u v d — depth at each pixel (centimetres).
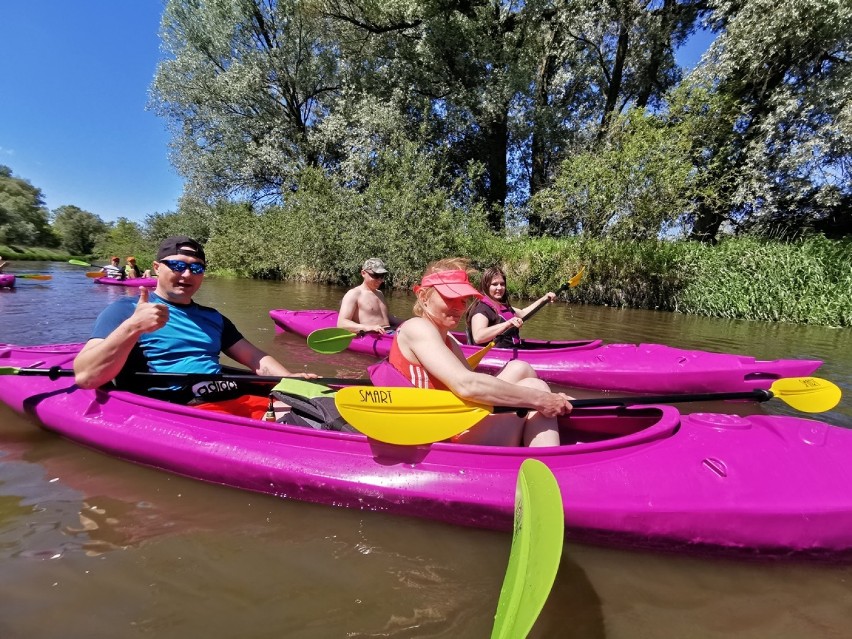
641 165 1104
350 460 221
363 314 532
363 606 160
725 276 980
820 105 1109
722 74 1178
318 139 1741
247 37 1823
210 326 292
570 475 204
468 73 1677
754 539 189
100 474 242
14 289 973
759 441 215
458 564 185
